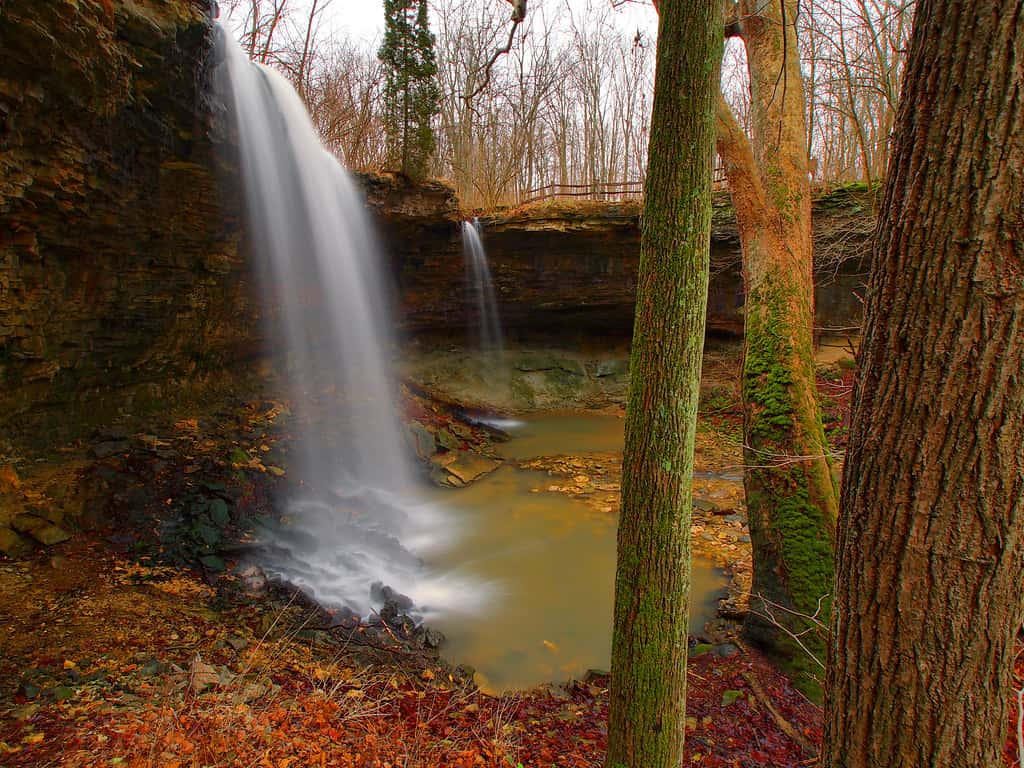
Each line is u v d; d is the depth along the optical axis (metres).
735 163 5.65
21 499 6.34
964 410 1.58
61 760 3.08
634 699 2.64
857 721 1.82
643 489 2.52
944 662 1.65
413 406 14.87
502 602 6.97
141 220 8.29
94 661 4.21
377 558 7.75
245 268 11.15
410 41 13.92
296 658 4.88
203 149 8.64
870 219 11.11
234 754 3.30
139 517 6.80
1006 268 1.52
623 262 16.39
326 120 19.86
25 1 4.79
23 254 6.57
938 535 1.63
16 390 7.09
